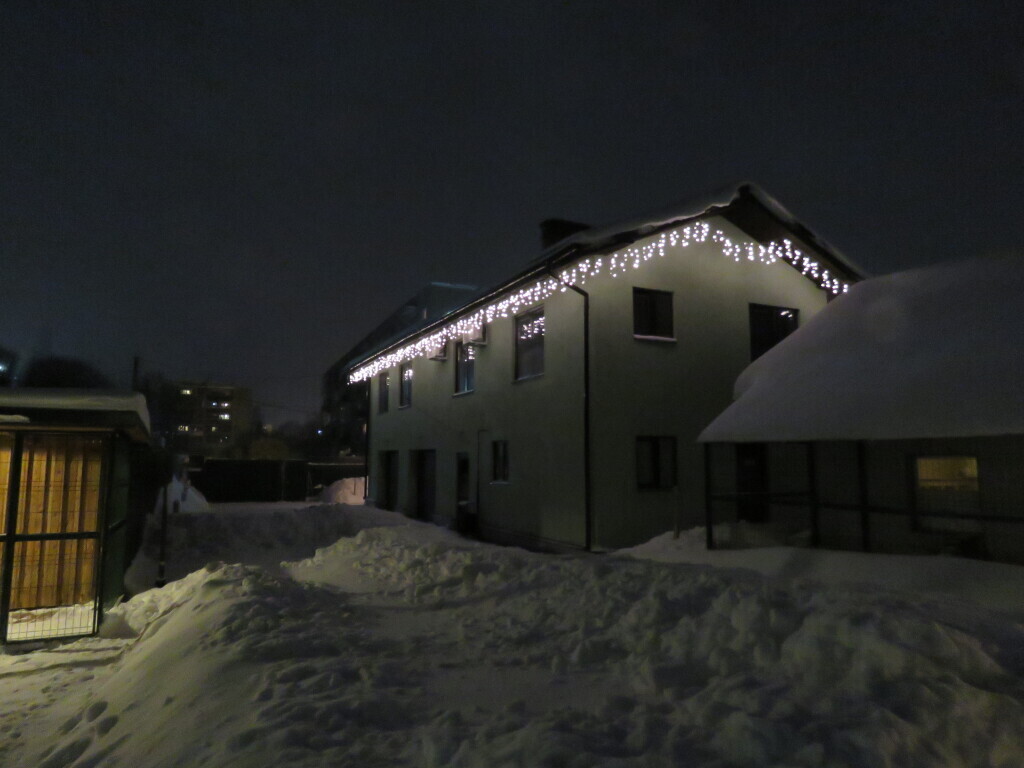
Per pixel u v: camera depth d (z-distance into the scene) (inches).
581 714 139.9
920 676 140.2
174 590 328.8
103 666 264.1
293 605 241.8
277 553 608.4
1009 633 184.2
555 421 535.8
